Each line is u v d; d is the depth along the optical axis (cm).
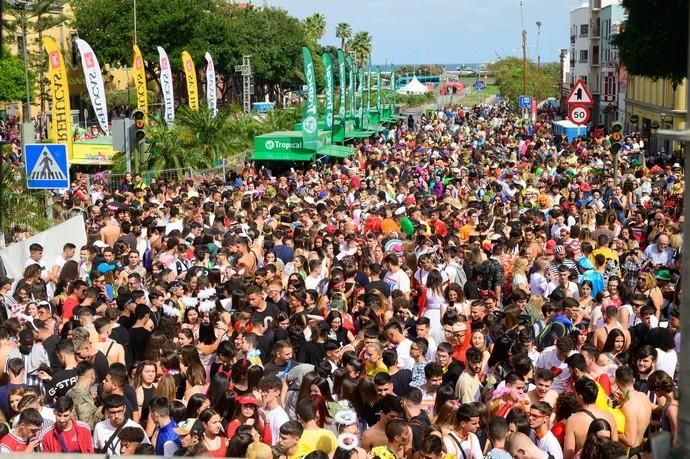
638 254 1483
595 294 1257
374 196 2114
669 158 3756
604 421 712
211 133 3500
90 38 6656
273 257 1391
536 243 1480
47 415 823
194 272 1242
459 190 2292
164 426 772
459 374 904
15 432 743
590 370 880
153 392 891
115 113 6669
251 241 1580
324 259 1403
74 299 1185
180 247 1430
